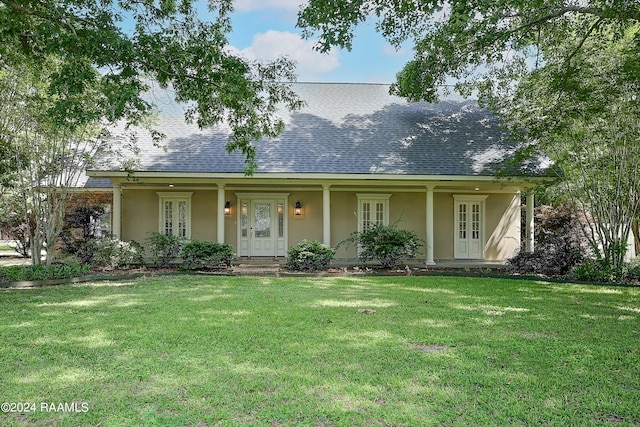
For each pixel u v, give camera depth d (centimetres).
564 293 762
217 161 1172
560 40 973
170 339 445
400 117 1417
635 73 792
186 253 1092
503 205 1409
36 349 409
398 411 281
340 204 1377
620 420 277
